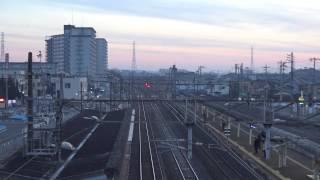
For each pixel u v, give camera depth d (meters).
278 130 68.50
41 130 52.84
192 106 124.75
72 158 56.44
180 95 125.00
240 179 43.69
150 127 89.75
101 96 118.44
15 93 110.75
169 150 62.09
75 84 99.50
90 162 53.12
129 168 48.97
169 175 45.56
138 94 127.88
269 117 70.06
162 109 123.12
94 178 44.88
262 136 61.06
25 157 51.97
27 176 45.12
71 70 185.25
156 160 54.38
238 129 75.06
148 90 126.75
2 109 96.75
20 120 80.12
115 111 113.81
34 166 49.53
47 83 91.69
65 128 78.12
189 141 55.16
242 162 53.84
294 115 76.62
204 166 50.72
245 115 75.75
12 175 44.78
